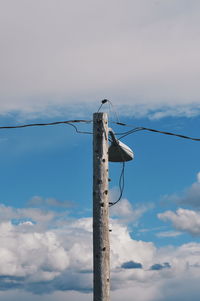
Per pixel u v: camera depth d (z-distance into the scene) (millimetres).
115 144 12820
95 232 11688
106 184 11969
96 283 11445
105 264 11508
